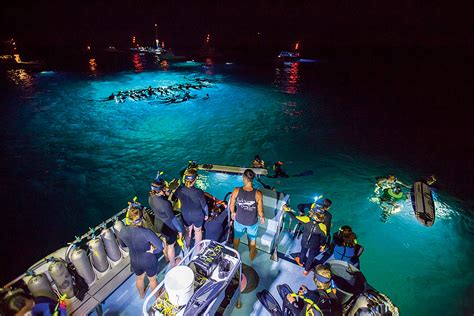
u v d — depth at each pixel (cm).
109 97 2750
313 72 5206
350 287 461
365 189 1282
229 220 521
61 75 4081
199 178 1224
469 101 3178
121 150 1664
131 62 5947
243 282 478
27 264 840
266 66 5884
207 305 309
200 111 2452
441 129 2209
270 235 534
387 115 2553
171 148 1719
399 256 891
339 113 2562
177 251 525
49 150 1622
